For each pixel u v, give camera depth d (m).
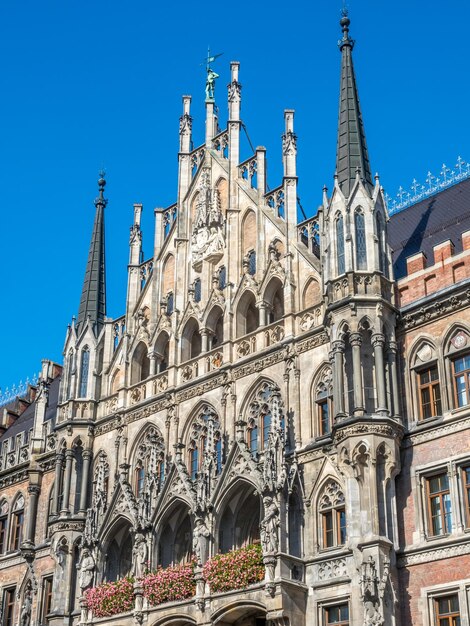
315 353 44.03
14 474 58.19
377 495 38.53
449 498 38.28
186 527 46.19
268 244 48.31
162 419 49.44
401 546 38.44
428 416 40.41
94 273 57.47
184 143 55.22
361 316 41.44
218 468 45.50
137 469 49.94
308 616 39.22
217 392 47.22
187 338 50.56
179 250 52.59
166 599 42.88
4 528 57.72
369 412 40.03
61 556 49.88
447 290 40.97
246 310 48.53
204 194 52.69
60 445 52.69
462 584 36.28
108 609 44.78
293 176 48.69
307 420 43.16
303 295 45.97
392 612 36.75
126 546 48.12
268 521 40.06
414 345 41.56
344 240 43.22
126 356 52.75
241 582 40.16
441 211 49.12
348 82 47.84
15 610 54.28
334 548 40.03
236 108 53.44
